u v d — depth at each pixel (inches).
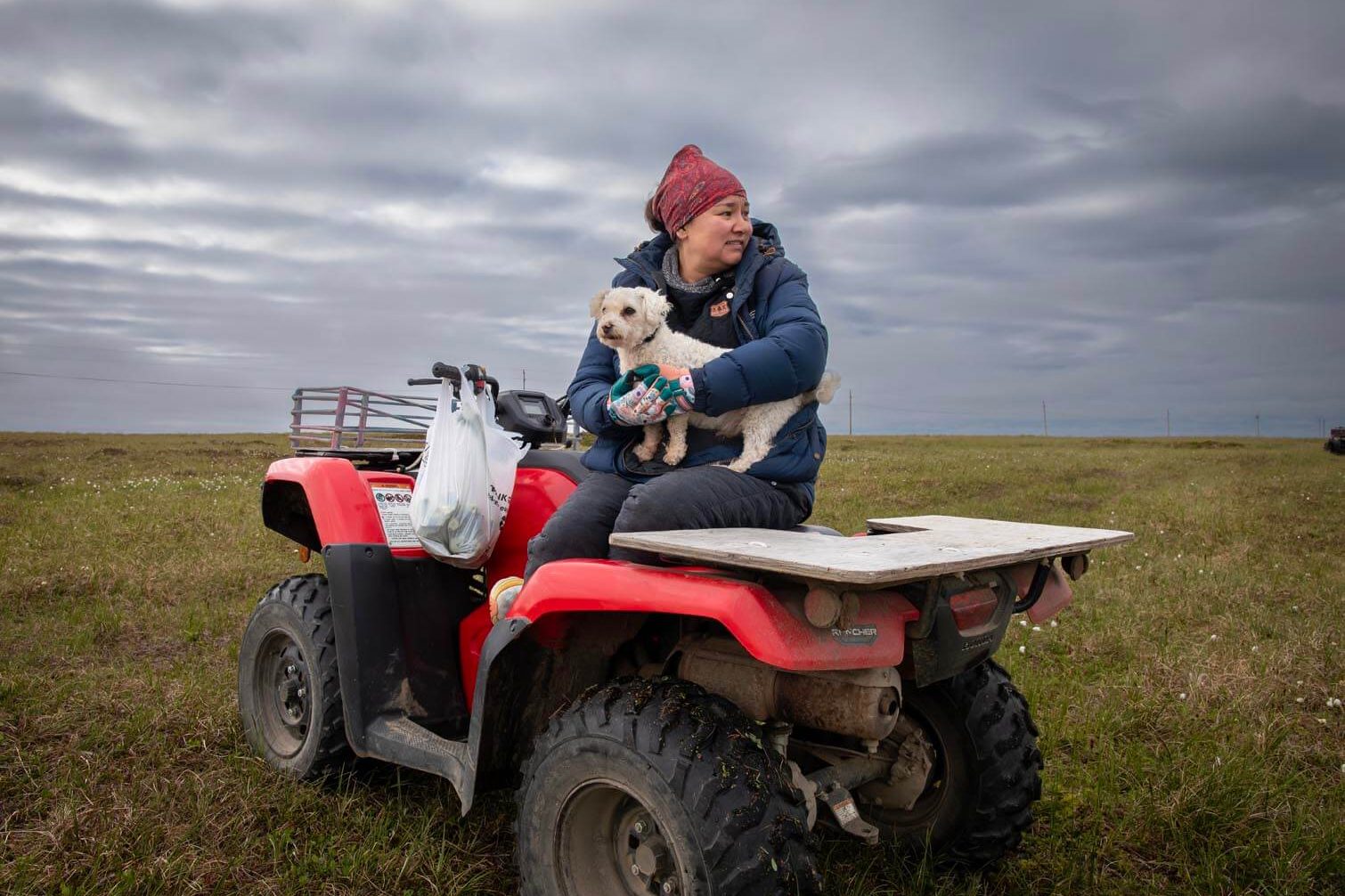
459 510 117.3
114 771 127.7
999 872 108.2
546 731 88.1
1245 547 346.9
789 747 107.4
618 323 102.2
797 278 105.5
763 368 93.0
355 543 121.3
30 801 119.6
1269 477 773.9
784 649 70.0
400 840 112.9
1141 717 155.9
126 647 198.5
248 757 133.4
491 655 93.7
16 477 547.2
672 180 108.7
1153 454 1256.8
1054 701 164.4
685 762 74.5
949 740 107.0
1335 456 1252.5
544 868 85.0
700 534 83.7
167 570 269.3
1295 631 212.5
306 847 108.2
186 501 424.5
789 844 73.4
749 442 99.2
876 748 96.5
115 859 102.7
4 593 236.7
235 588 256.1
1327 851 110.9
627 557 91.1
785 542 79.5
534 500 123.8
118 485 519.5
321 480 127.0
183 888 99.0
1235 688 171.9
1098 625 219.1
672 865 78.7
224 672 176.2
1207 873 106.5
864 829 94.6
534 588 89.4
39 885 98.0
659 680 84.1
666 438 105.7
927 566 66.5
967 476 695.1
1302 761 141.0
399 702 120.6
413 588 124.6
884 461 875.4
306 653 127.3
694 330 111.7
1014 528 102.6
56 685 164.1
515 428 136.5
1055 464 915.4
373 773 129.1
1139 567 295.6
